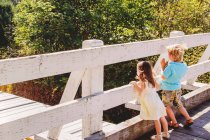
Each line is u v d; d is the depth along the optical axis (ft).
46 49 53.36
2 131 9.38
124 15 56.24
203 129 15.97
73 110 11.55
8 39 77.51
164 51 16.29
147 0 57.11
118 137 13.52
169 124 16.02
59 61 10.71
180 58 15.08
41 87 56.85
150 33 56.29
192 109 18.80
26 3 52.90
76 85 12.32
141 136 14.85
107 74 52.70
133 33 56.18
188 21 55.06
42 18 51.24
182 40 17.72
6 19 82.07
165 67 15.56
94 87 12.56
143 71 13.50
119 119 50.37
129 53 13.82
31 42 53.83
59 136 13.94
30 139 17.89
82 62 11.62
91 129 12.93
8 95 24.26
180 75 15.28
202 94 19.72
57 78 53.62
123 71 52.31
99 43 12.52
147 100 13.65
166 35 54.44
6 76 9.20
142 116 14.07
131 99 14.34
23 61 9.58
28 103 22.43
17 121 9.73
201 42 19.99
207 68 20.95
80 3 55.83
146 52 14.92
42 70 10.19
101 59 12.44
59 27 50.39
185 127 16.03
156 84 13.82
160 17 56.03
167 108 15.69
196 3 56.49
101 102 12.73
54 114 10.85
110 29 56.65
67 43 52.29
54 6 50.67
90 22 53.93
